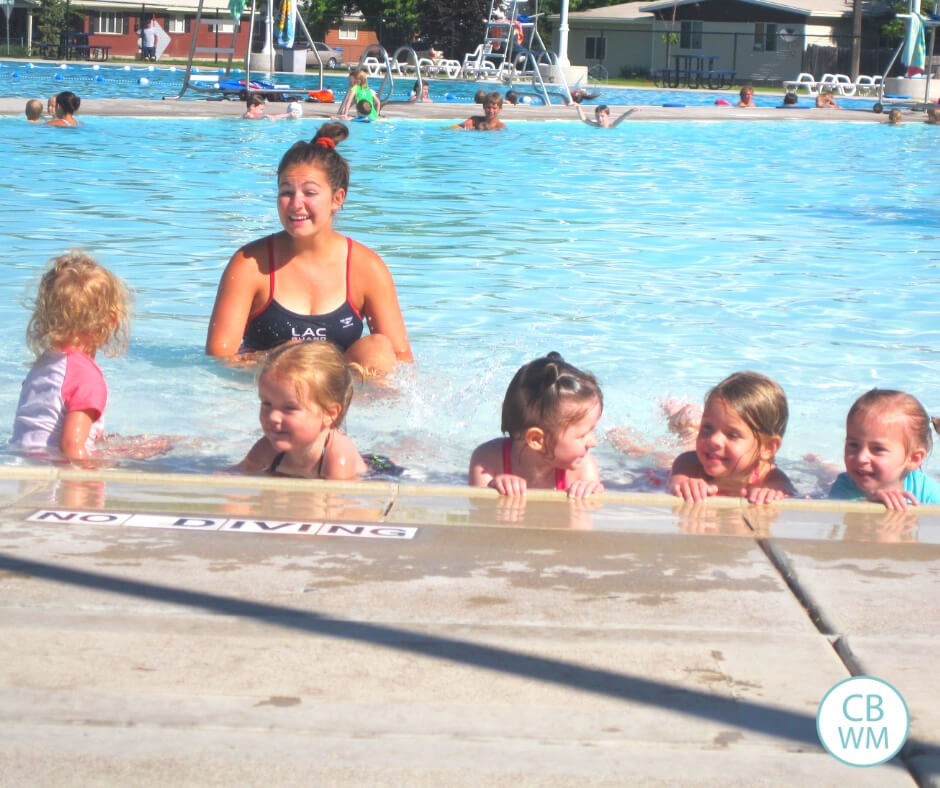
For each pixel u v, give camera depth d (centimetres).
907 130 2750
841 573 310
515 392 436
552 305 782
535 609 279
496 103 2300
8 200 1179
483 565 309
